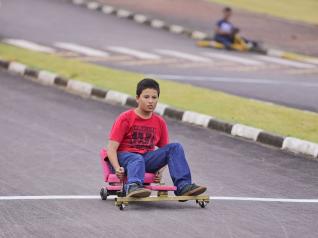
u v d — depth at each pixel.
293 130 24.25
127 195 15.64
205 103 28.06
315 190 18.48
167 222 15.01
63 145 21.83
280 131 23.97
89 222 14.85
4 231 14.20
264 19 58.16
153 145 16.55
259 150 22.53
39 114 26.02
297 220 15.73
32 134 22.97
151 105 16.28
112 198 16.67
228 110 26.92
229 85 34.16
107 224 14.74
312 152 22.11
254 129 23.89
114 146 16.17
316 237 14.62
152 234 14.23
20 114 25.81
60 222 14.81
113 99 29.19
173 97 28.95
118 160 16.20
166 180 18.61
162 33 51.47
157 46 46.06
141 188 15.62
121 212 15.58
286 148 22.77
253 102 28.97
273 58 46.19
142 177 15.84
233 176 19.41
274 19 58.44
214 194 17.53
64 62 36.06
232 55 45.50
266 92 32.97
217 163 20.73
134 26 52.66
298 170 20.44
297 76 39.38
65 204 16.08
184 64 40.09
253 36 52.88
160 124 16.59
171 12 57.94
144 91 16.31
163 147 16.30
